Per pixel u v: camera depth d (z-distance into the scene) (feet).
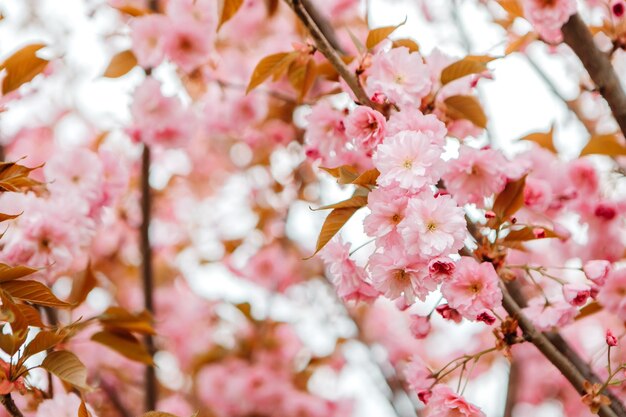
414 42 6.73
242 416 10.16
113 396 8.71
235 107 9.09
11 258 6.78
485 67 6.61
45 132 10.46
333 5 8.68
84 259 8.91
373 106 6.53
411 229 6.18
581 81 7.70
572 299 6.50
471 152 6.54
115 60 7.54
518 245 6.56
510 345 6.43
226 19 6.93
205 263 11.60
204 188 12.30
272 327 10.54
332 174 6.38
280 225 11.34
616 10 6.77
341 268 6.49
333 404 10.30
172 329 11.21
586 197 7.09
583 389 6.40
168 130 7.91
